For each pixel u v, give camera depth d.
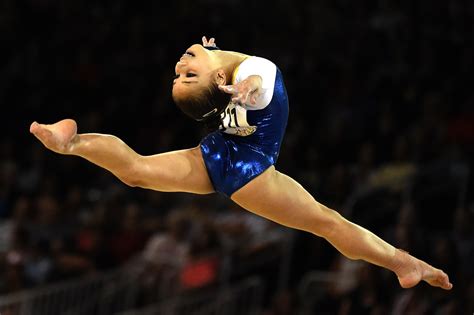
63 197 30.67
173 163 12.05
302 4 34.25
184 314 24.83
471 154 27.22
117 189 29.88
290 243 25.48
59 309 25.56
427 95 28.80
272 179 12.20
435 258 22.62
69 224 28.47
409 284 12.59
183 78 12.13
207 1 35.12
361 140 28.58
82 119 33.25
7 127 33.28
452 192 25.20
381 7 33.69
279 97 12.37
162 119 32.28
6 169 30.83
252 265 25.58
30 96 34.00
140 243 27.19
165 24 34.88
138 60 34.22
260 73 12.08
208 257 25.55
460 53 31.05
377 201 25.53
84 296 25.81
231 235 26.56
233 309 24.83
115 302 25.77
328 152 28.50
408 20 32.66
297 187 12.37
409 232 23.05
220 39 33.69
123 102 33.09
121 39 35.00
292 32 33.69
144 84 33.56
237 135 12.45
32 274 26.31
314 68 32.03
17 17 35.94
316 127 30.17
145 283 25.70
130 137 32.25
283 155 28.28
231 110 12.23
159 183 11.91
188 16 34.62
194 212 27.62
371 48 32.28
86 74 34.19
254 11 34.41
